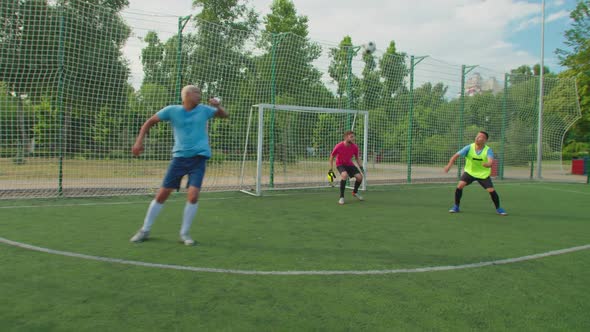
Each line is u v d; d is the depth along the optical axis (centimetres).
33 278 345
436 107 1395
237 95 1090
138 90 995
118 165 1038
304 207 771
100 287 327
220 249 454
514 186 1232
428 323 270
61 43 862
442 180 1376
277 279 356
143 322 263
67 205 733
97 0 1758
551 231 584
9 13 875
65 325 256
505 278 370
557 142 1705
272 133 1091
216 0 2561
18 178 1019
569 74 1984
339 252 451
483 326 267
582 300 318
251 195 930
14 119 965
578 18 1911
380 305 301
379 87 1311
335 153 862
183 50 982
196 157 476
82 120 970
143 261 401
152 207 480
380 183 1277
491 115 1514
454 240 520
